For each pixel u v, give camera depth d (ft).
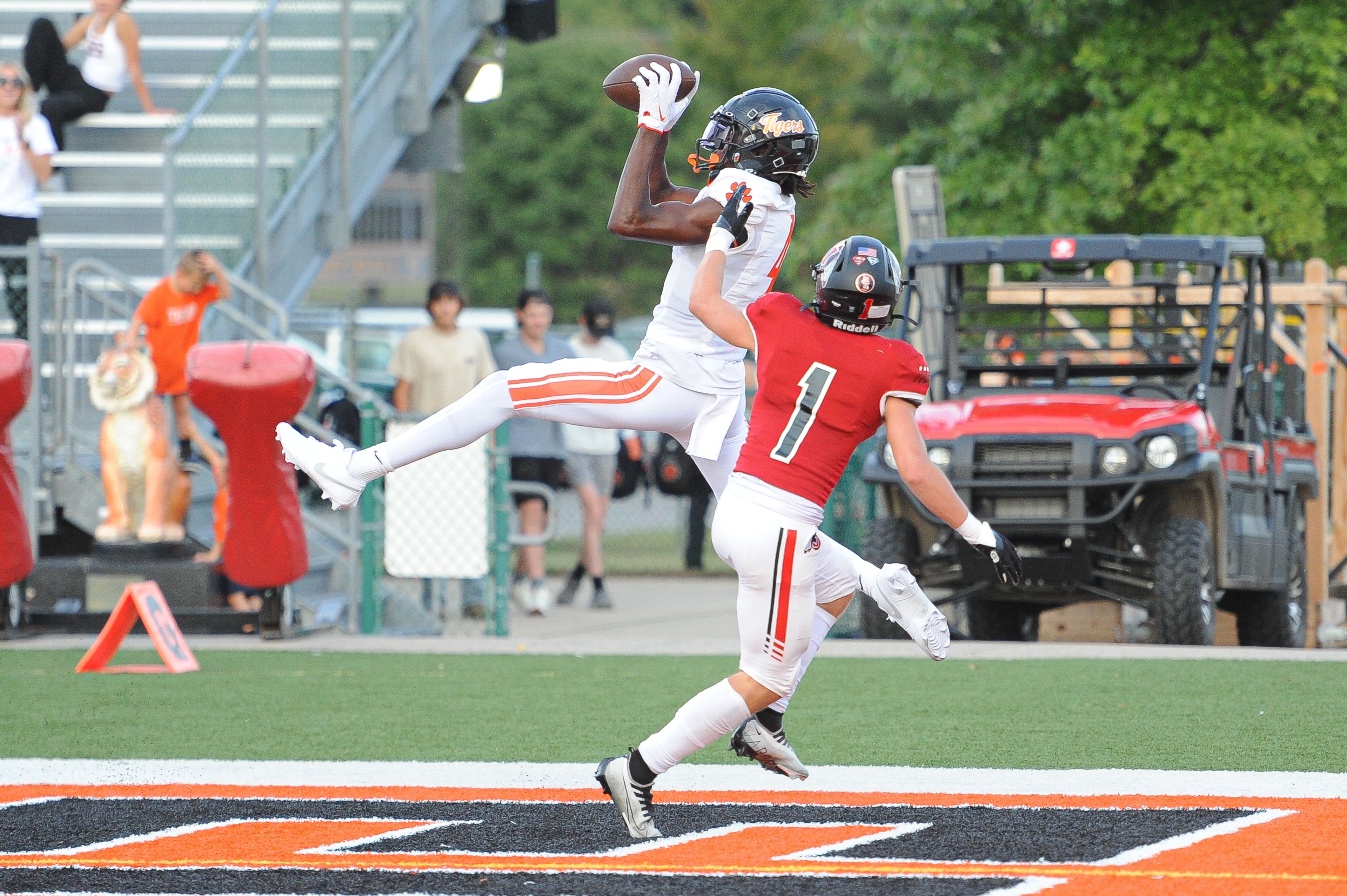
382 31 184.96
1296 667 108.58
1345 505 158.61
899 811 67.31
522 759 79.82
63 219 178.81
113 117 189.57
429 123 191.01
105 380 128.77
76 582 132.46
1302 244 223.71
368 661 115.14
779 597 60.08
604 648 122.42
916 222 177.17
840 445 60.08
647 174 72.02
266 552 122.11
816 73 572.10
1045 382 137.80
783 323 60.70
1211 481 119.44
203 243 153.48
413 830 64.64
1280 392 156.35
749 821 65.92
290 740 84.99
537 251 640.17
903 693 98.63
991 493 120.57
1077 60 226.79
